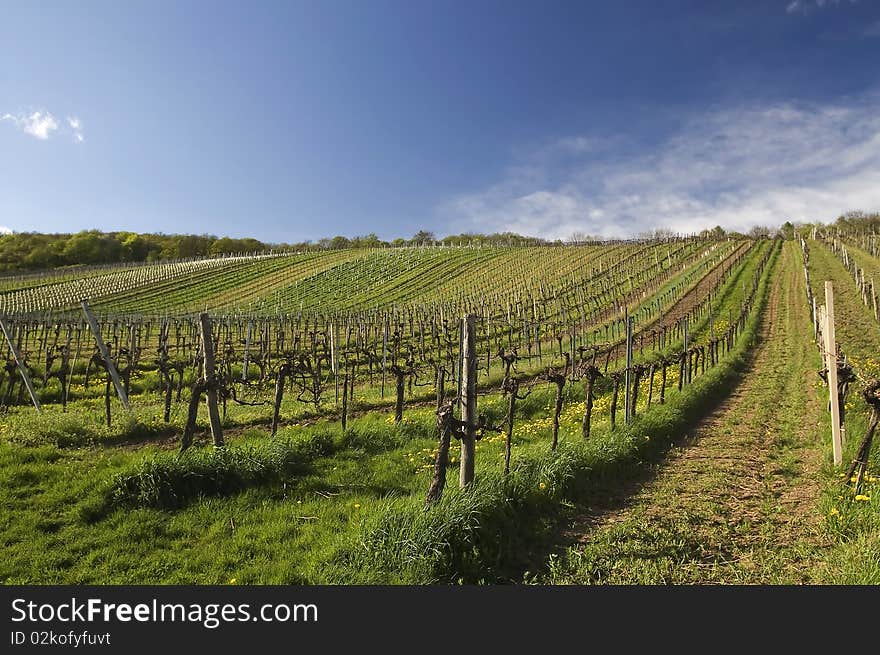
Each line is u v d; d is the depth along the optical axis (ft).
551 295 174.19
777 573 18.95
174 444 37.17
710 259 220.23
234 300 205.98
